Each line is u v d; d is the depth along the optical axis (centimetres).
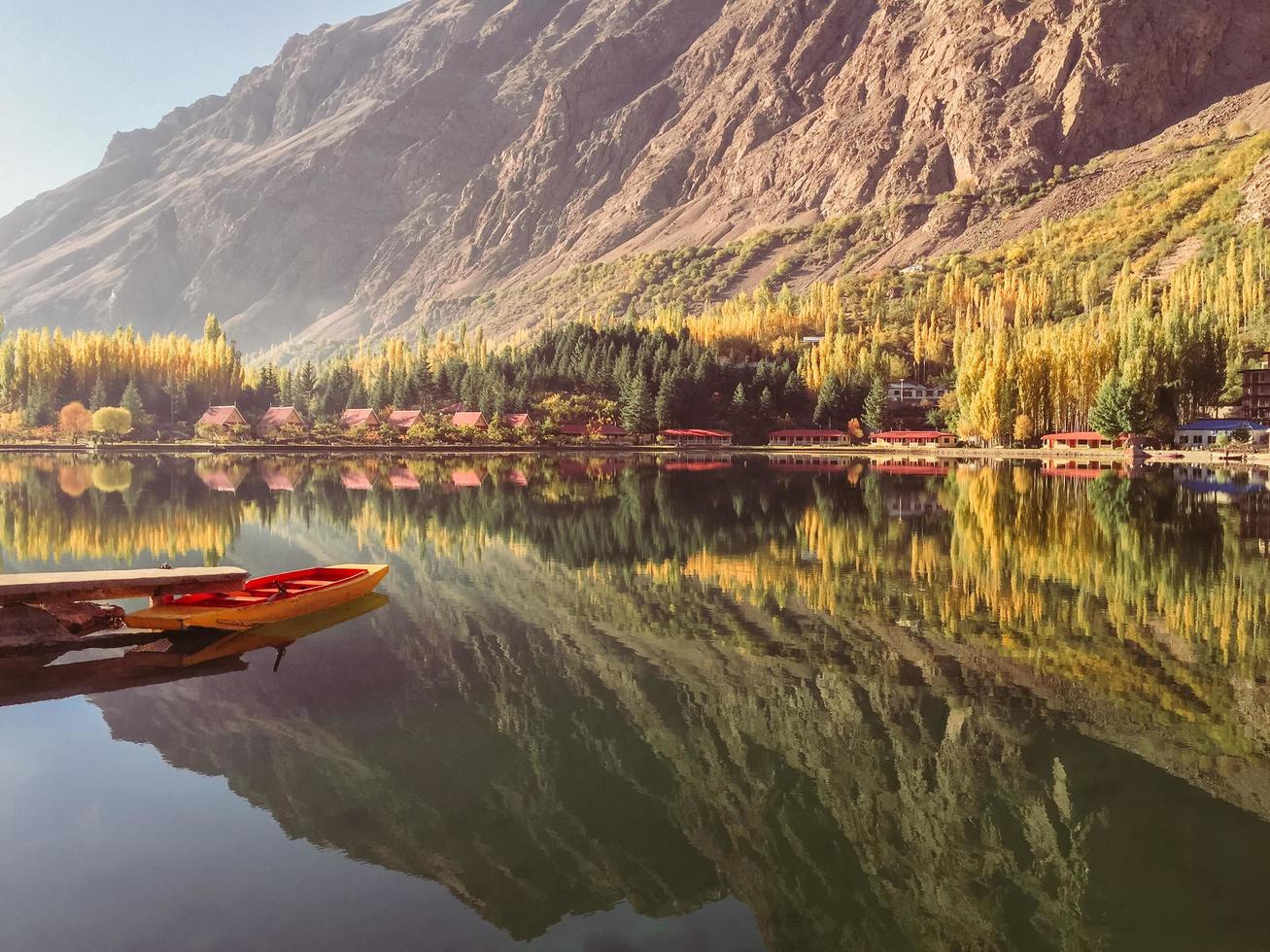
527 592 2461
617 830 1071
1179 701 1509
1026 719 1427
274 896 924
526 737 1359
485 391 17250
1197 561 2908
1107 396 11869
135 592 2117
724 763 1270
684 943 839
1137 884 951
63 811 1112
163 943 841
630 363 18788
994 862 1002
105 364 17862
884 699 1527
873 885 952
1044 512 4522
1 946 832
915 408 19625
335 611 2217
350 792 1175
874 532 3706
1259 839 1040
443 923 877
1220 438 11038
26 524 3928
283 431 16312
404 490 6150
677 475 8200
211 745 1334
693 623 2084
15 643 1862
